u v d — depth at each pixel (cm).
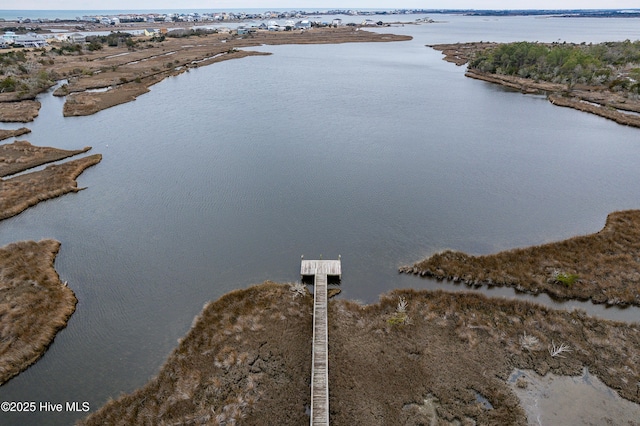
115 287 3070
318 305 2731
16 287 2967
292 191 4497
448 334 2588
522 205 4209
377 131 6456
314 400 2130
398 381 2283
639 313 2775
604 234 3562
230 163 5209
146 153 5528
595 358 2384
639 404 2120
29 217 3978
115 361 2469
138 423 2069
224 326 2659
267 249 3503
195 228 3812
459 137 6200
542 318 2675
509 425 2031
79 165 5012
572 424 2031
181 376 2317
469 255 3378
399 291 2959
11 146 5612
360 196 4394
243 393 2216
